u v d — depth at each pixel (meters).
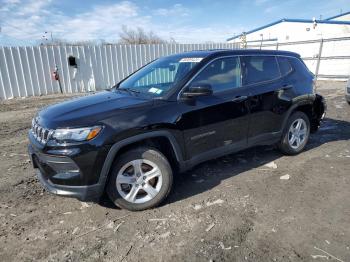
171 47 14.72
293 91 4.59
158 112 3.24
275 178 4.03
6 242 2.81
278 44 18.45
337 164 4.46
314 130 5.34
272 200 3.45
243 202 3.42
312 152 5.01
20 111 8.95
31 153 3.27
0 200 3.58
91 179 2.94
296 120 4.75
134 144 3.25
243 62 4.12
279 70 4.57
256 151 5.09
